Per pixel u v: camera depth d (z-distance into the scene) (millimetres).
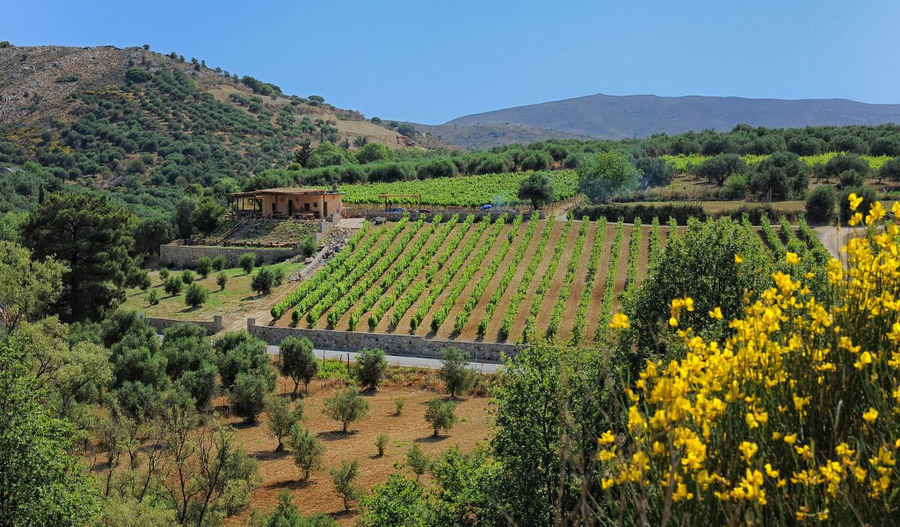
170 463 25234
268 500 26375
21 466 17922
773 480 4227
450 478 19312
